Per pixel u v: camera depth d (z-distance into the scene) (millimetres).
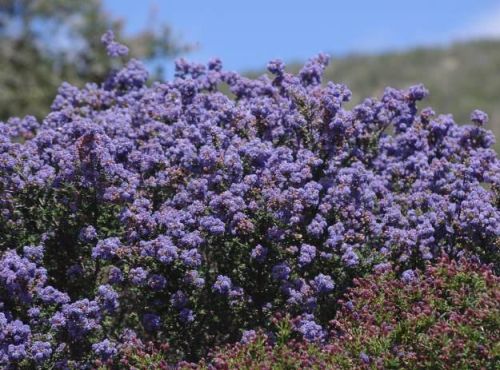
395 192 8859
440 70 51312
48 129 8547
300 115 8266
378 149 8969
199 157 7852
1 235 7902
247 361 6520
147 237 7648
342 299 7762
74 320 7230
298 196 7609
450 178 8555
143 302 7656
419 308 6797
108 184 7793
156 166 8141
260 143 7934
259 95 9164
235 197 7523
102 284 7902
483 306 6648
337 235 7691
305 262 7504
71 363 7215
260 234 7699
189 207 7609
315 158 7957
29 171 7965
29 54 21938
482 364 6324
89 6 21656
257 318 7699
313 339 7160
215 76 9500
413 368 6492
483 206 7848
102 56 21500
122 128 8492
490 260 7898
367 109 8391
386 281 7285
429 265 7387
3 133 8734
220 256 7844
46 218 7918
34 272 7215
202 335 7742
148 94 9266
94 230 7531
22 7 21812
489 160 8570
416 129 8969
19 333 7027
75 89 9695
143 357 7051
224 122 8516
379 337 6723
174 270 7551
